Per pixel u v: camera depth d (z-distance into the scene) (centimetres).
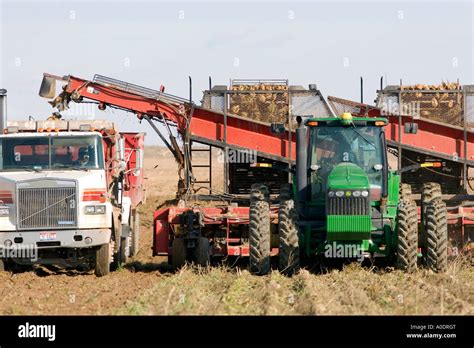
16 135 3494
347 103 4878
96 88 5012
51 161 3481
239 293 2611
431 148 4878
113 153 3669
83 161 3481
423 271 3058
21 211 3303
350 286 2653
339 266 3281
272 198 3984
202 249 3409
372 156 3144
